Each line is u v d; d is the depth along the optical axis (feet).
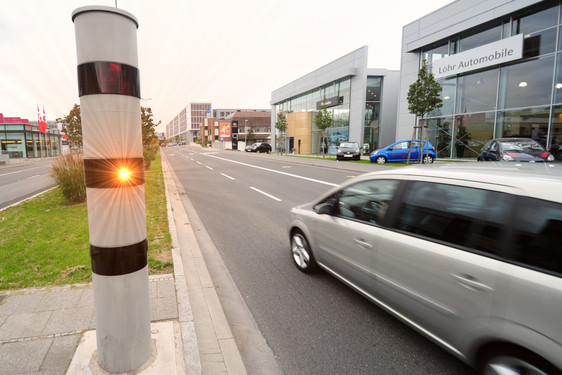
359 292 10.58
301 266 14.28
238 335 9.89
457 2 65.00
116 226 6.68
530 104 54.60
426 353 8.84
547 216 6.04
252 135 262.88
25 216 24.34
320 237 12.54
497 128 60.29
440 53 71.97
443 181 8.21
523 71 55.42
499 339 6.26
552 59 51.24
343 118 116.57
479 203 7.23
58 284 12.13
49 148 182.09
